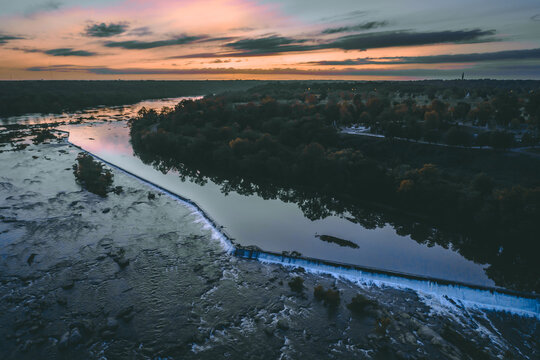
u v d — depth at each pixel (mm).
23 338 59625
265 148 164125
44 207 109688
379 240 97875
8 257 82312
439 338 61438
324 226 106125
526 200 92125
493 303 71375
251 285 75375
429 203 111250
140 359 56719
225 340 61031
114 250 86875
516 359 58312
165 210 111562
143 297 70812
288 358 57688
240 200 126938
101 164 159625
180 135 197625
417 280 76500
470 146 148750
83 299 69438
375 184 123625
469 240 98312
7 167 149625
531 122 165875
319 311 68125
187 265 81938
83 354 57125
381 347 59812
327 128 177750
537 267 86188
